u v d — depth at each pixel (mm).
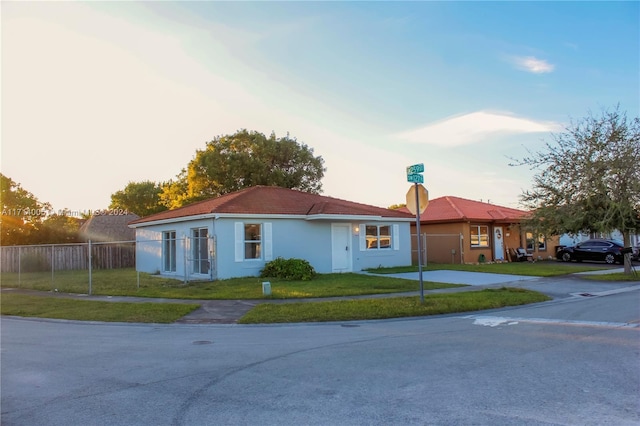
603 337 8641
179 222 22688
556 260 32531
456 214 30141
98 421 4914
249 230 20828
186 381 6344
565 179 20875
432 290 16188
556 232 21391
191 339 9484
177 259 22766
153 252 25266
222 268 19797
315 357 7598
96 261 30859
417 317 11828
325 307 12562
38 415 5129
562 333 9141
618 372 6262
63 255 29438
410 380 6133
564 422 4598
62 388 6121
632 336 8695
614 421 4602
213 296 15086
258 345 8727
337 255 23062
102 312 12883
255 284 17578
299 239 21906
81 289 17969
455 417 4785
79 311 13188
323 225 22703
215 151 39375
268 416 4953
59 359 7793
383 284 17422
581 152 20562
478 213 31562
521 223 23203
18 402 5578
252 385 6082
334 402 5344
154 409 5250
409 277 20375
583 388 5617
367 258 24250
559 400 5219
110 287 18281
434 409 5035
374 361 7219
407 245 26125
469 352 7664
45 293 17781
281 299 14461
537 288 16859
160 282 19516
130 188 65562
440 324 10688
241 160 39031
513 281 19000
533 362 6891
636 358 7016
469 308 12586
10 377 6695
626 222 19781
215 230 19797
